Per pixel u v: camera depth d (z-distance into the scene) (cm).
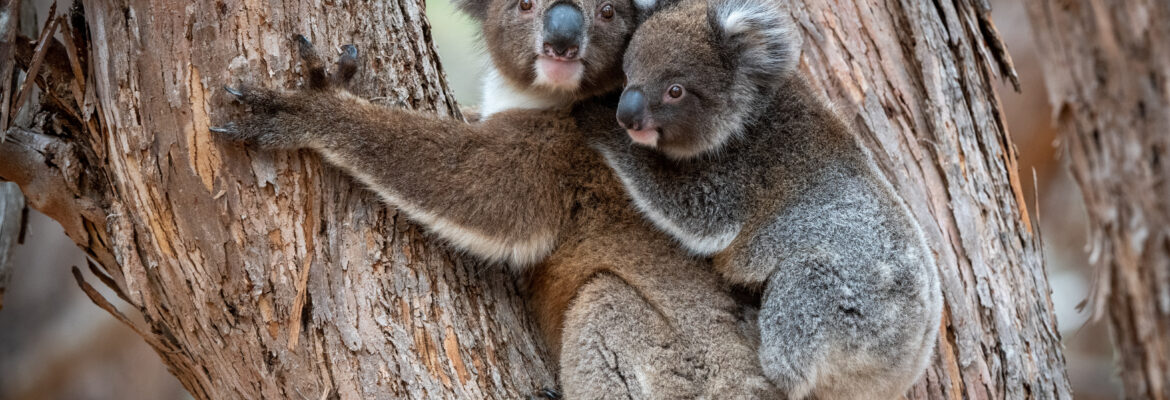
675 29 575
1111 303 949
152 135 492
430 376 516
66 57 526
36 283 1397
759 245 570
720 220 578
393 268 530
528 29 605
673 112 557
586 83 601
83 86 516
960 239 666
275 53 511
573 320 590
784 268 557
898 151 662
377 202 538
